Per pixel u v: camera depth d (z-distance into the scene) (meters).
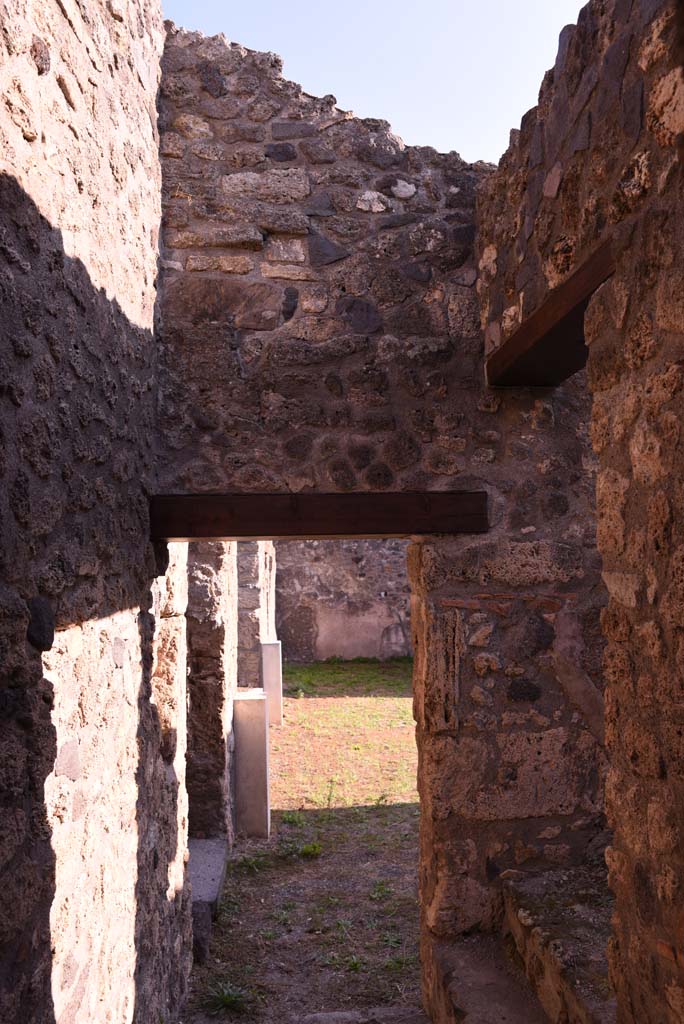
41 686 1.92
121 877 2.69
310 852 5.21
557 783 3.45
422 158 3.66
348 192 3.60
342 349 3.51
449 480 3.51
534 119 2.84
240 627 7.38
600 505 2.14
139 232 3.07
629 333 1.96
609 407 2.09
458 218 3.63
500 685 3.45
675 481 1.74
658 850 1.82
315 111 3.61
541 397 3.57
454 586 3.47
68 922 2.10
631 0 2.00
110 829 2.56
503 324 3.23
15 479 1.80
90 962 2.29
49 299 2.04
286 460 3.45
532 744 3.44
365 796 6.40
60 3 2.12
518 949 3.10
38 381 1.96
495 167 3.69
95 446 2.46
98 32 2.51
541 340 2.79
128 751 2.84
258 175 3.55
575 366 3.17
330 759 7.40
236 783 5.59
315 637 13.02
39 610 1.94
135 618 3.00
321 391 3.49
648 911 1.87
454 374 3.54
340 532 3.43
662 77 1.81
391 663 12.77
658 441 1.82
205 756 5.16
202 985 3.74
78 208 2.29
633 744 1.94
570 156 2.46
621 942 2.02
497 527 3.51
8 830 1.70
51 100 2.05
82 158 2.32
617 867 2.04
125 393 2.86
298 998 3.62
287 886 4.80
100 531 2.52
